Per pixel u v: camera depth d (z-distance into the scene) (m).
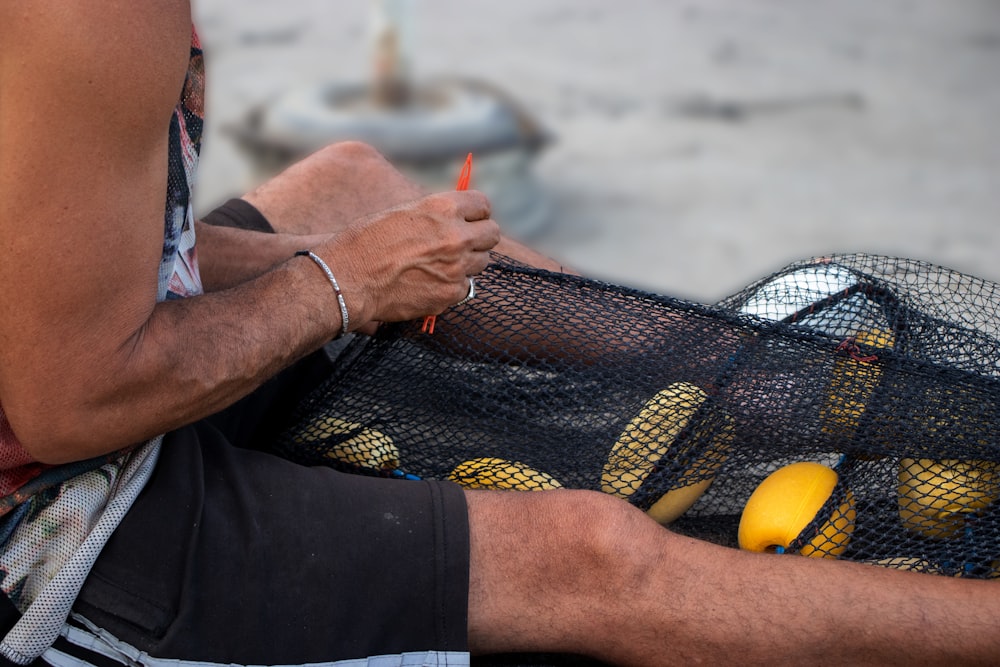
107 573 1.39
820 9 7.73
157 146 1.26
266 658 1.40
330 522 1.44
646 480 1.67
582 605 1.44
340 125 4.53
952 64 6.71
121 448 1.40
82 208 1.21
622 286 1.73
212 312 1.41
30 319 1.23
